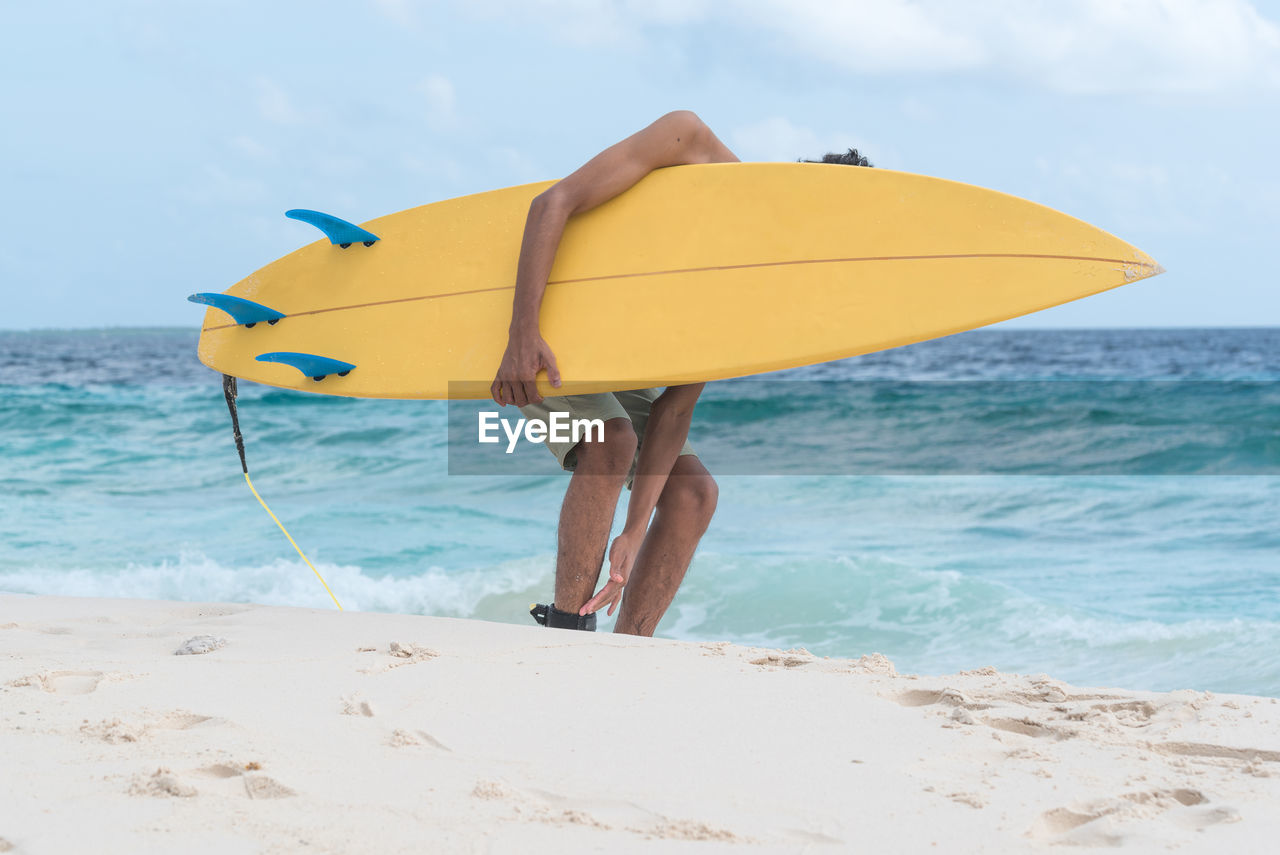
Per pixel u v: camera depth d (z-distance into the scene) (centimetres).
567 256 300
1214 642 443
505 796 154
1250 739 183
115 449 1340
